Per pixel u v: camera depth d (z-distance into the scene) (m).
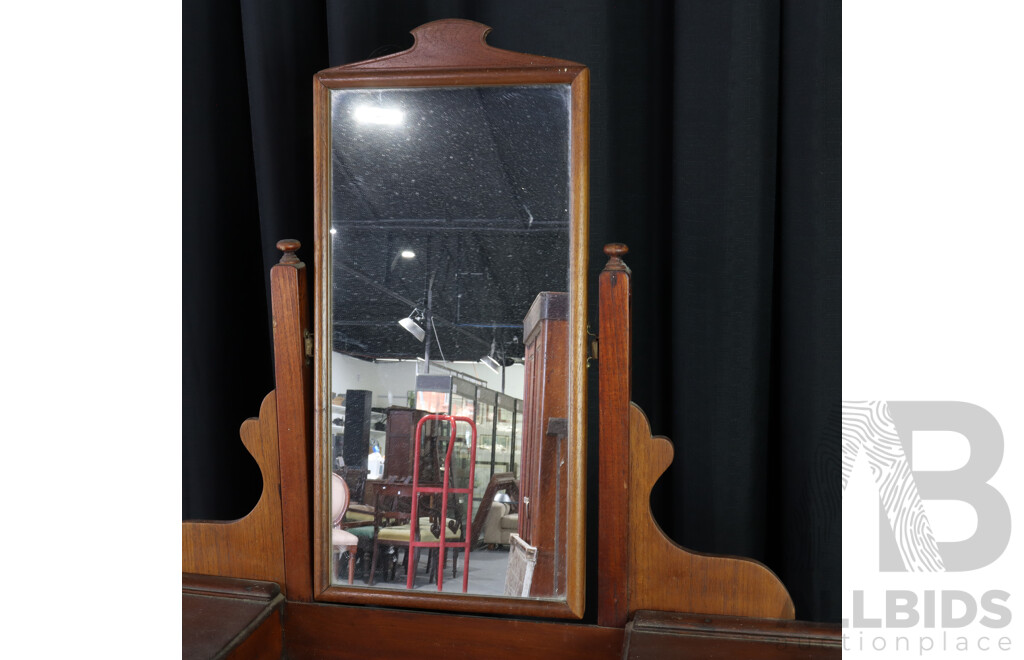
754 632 0.91
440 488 0.99
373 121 0.99
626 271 0.94
